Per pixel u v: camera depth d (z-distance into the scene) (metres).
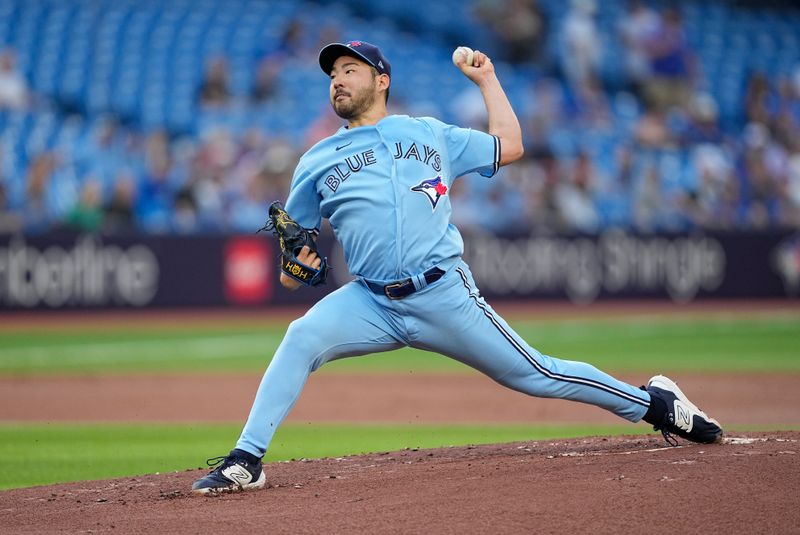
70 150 76.25
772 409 35.94
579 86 87.94
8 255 68.56
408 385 44.72
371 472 19.75
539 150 82.81
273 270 73.56
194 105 81.19
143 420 35.16
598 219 81.31
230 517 16.16
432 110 85.06
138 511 17.12
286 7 88.38
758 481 16.34
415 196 17.61
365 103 18.14
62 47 82.50
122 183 75.38
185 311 71.81
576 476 17.22
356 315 18.17
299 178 18.25
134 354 55.09
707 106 88.69
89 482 21.34
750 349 54.94
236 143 78.69
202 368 49.97
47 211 74.00
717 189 84.19
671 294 77.81
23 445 29.25
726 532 14.25
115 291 70.38
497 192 79.88
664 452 19.41
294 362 18.03
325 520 15.66
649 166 83.81
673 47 90.19
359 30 87.94
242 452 18.11
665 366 47.75
